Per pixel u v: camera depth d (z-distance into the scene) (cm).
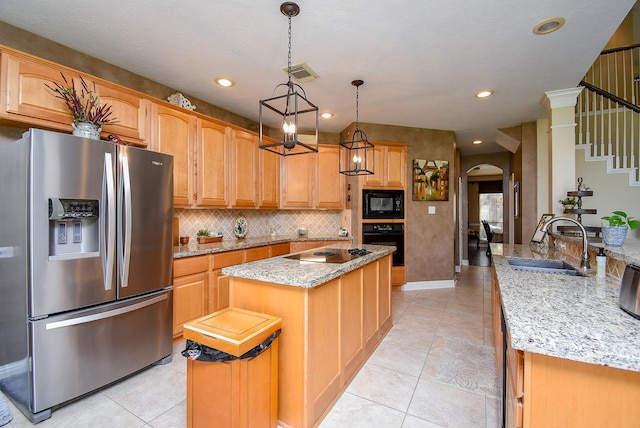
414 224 475
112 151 201
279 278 168
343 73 289
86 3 191
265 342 153
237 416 140
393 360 249
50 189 174
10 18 206
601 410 92
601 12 198
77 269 186
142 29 219
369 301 258
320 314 179
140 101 262
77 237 196
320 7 193
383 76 295
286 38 229
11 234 180
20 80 193
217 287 307
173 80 304
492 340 287
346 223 483
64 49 241
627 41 452
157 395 199
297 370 168
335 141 511
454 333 304
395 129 467
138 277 218
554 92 330
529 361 99
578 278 178
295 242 429
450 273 490
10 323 182
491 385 212
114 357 204
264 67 277
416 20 207
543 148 433
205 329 150
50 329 174
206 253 296
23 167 172
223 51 249
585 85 322
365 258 235
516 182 509
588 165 352
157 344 233
